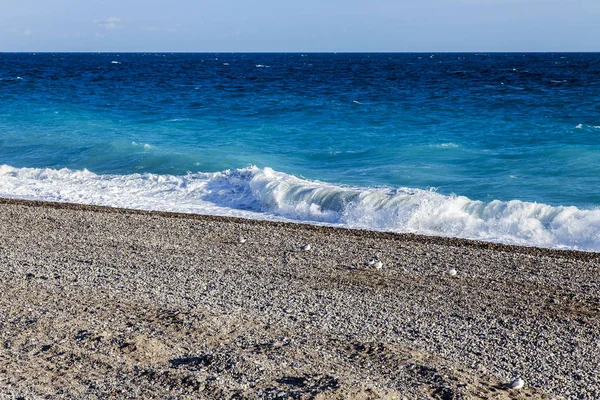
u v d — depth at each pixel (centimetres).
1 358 650
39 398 568
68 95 4647
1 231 1238
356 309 823
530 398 590
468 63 12406
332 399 552
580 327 780
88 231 1236
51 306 804
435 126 2827
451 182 1750
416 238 1251
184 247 1124
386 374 625
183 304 823
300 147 2388
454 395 576
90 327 730
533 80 5919
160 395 573
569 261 1082
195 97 4425
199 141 2545
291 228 1308
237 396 566
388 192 1523
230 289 894
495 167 1919
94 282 913
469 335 746
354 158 2148
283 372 618
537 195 1589
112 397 571
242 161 2078
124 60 17275
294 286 914
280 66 11562
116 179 1842
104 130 2850
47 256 1055
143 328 731
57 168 2094
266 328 745
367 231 1306
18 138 2580
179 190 1702
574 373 650
